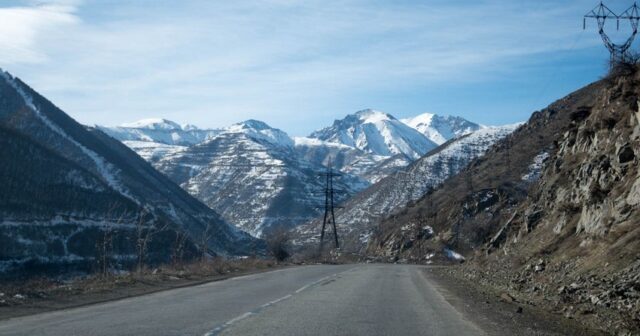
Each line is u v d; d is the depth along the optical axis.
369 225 120.69
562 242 25.34
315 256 70.31
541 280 22.44
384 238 92.25
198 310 14.71
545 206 32.72
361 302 17.70
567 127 36.56
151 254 69.44
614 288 16.06
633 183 20.95
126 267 53.78
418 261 70.94
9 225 68.69
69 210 80.12
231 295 19.25
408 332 11.93
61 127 122.38
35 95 127.94
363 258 73.69
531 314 15.88
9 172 78.56
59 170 89.56
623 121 25.17
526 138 97.19
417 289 23.80
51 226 73.62
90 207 84.88
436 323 13.46
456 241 75.06
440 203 90.00
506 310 16.70
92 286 20.48
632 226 19.41
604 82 29.64
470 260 43.41
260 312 14.49
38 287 19.05
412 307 16.77
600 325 13.74
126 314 13.70
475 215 77.69
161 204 116.81
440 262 66.88
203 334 10.87
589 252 21.11
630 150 22.92
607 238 20.09
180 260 48.38
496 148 106.44
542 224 31.16
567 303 17.05
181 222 113.81
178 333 10.93
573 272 20.48
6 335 10.47
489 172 92.12
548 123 96.56
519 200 74.06
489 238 45.56
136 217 87.88
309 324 12.52
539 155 86.00
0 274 55.69
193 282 25.50
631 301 14.88
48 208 77.50
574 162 32.06
